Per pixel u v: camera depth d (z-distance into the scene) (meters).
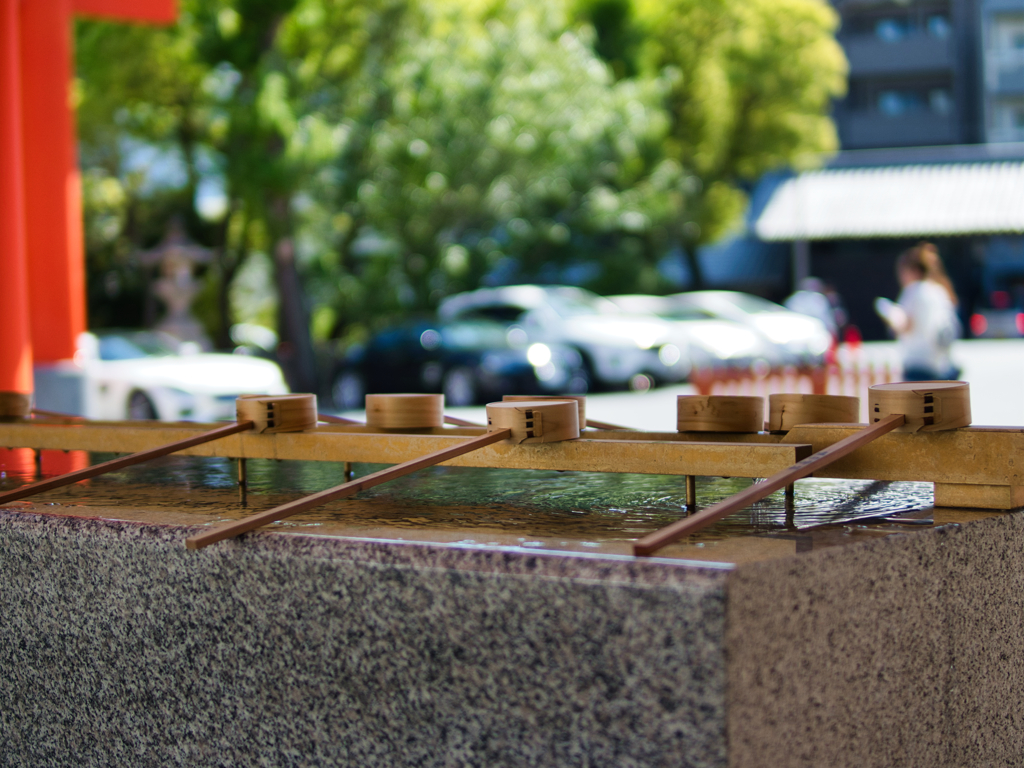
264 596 1.14
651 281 24.23
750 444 1.19
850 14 34.31
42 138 7.39
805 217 32.00
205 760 1.20
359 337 18.23
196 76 13.44
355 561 1.08
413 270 17.39
